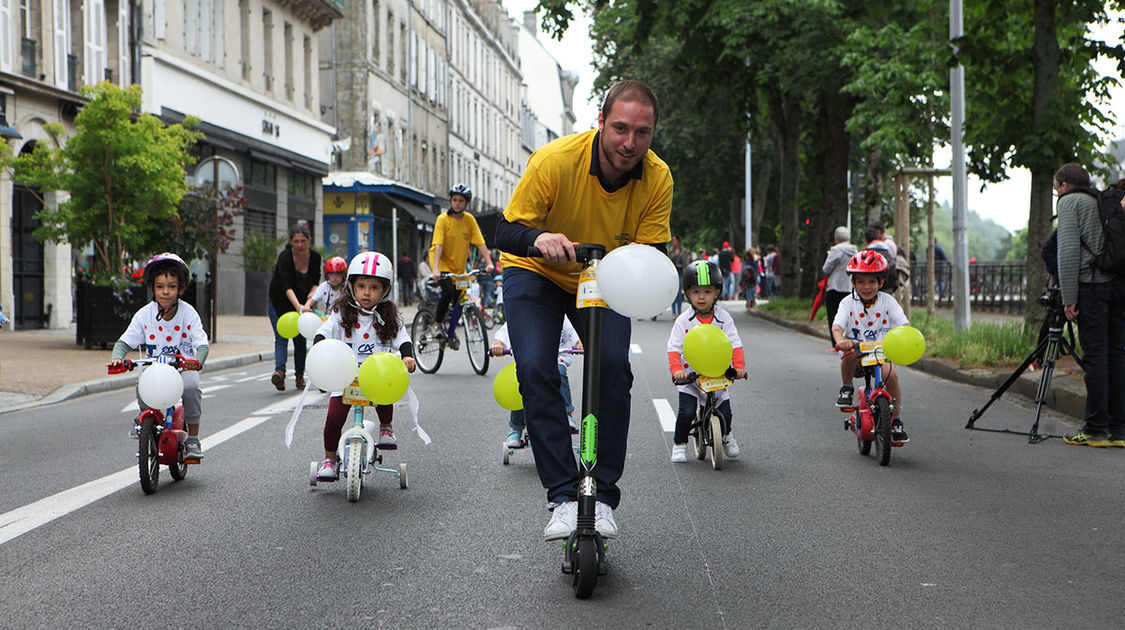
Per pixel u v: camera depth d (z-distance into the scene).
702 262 7.60
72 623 4.17
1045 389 8.91
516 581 4.71
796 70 25.16
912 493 6.67
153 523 5.86
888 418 7.57
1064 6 13.30
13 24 22.05
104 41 25.56
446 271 14.04
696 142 43.72
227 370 15.98
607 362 4.65
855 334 8.08
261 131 34.44
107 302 17.84
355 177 43.94
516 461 7.79
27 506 6.34
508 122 83.31
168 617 4.23
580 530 4.40
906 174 20.45
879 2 22.25
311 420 9.95
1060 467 7.61
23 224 23.19
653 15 27.97
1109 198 8.59
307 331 10.90
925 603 4.41
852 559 5.10
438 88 59.62
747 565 4.99
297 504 6.33
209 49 31.42
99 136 18.31
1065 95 13.55
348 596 4.49
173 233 19.33
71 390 12.61
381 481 7.05
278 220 36.06
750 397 11.68
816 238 29.83
